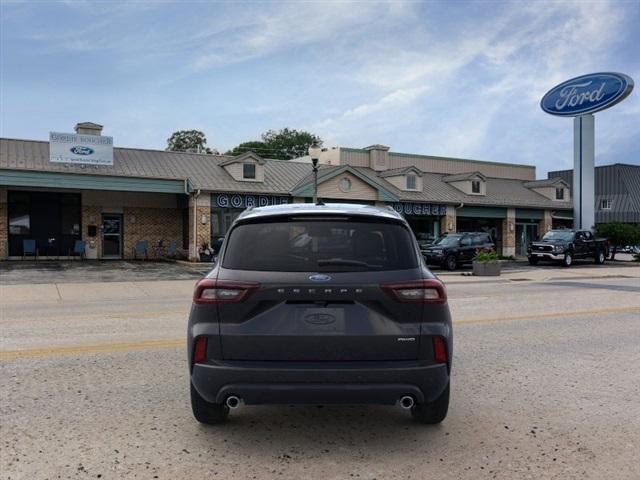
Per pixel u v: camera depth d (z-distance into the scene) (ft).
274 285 13.38
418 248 14.78
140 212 98.53
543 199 137.59
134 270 75.41
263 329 13.34
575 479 12.38
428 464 13.10
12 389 18.48
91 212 94.68
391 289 13.44
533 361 23.50
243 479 12.21
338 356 13.29
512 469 12.87
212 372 13.28
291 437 14.73
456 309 39.91
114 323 32.19
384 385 13.16
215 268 14.28
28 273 69.26
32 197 90.79
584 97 118.73
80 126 96.22
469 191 123.95
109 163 88.79
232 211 94.58
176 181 90.17
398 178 116.26
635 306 42.39
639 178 211.20
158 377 20.10
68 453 13.44
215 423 15.47
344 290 13.34
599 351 25.62
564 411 17.02
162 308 39.99
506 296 49.24
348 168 102.22
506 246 126.41
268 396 13.17
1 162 83.51
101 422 15.57
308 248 13.94
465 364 22.88
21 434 14.60
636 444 14.44
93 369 21.12
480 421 16.06
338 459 13.34
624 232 120.88
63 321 32.94
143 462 13.01
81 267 78.07
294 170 110.73
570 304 43.42
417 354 13.47
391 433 15.08
